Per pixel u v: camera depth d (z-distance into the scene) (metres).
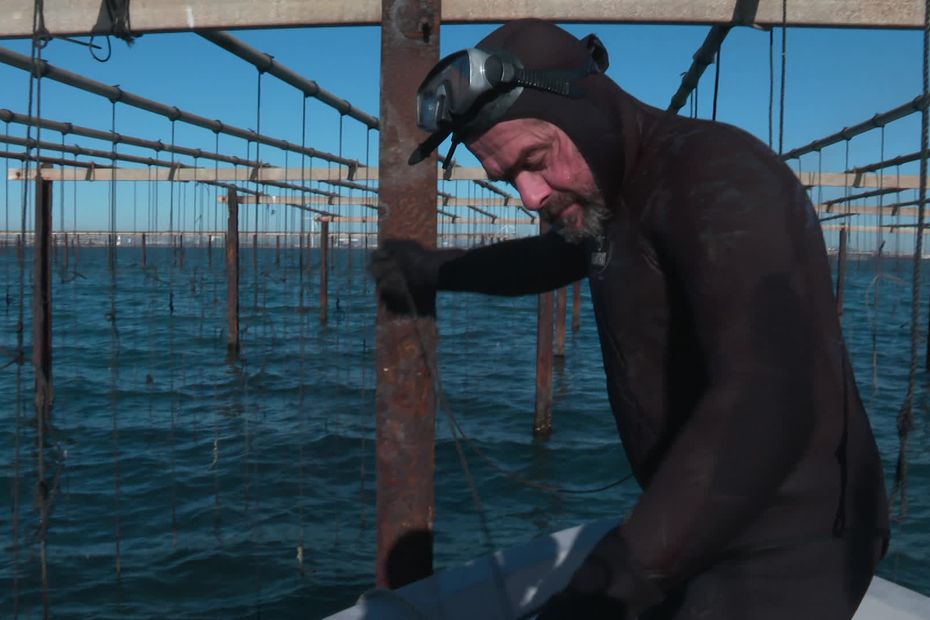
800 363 0.92
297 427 9.84
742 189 0.95
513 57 1.04
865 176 12.30
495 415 10.84
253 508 6.82
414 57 2.21
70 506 6.87
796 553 1.07
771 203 0.95
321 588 5.37
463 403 11.54
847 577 1.08
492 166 1.11
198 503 7.00
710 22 2.45
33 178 11.48
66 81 4.60
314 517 6.62
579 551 1.98
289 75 4.02
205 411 11.10
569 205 1.11
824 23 2.42
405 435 2.27
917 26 2.40
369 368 14.25
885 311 25.41
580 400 11.98
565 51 1.06
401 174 2.21
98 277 37.88
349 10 2.53
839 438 1.08
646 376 1.15
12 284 26.69
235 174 13.48
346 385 12.56
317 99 4.65
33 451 8.70
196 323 22.09
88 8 2.59
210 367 15.22
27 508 6.80
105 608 5.06
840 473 1.08
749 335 0.91
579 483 7.91
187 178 13.66
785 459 0.89
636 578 0.86
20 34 2.63
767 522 1.08
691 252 0.98
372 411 10.73
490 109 1.05
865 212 16.48
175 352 17.08
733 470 0.87
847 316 23.98
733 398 0.89
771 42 1.91
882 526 1.14
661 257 1.07
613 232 1.13
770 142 1.91
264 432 9.60
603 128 1.05
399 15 2.21
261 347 17.42
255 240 13.71
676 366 1.11
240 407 11.26
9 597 5.20
